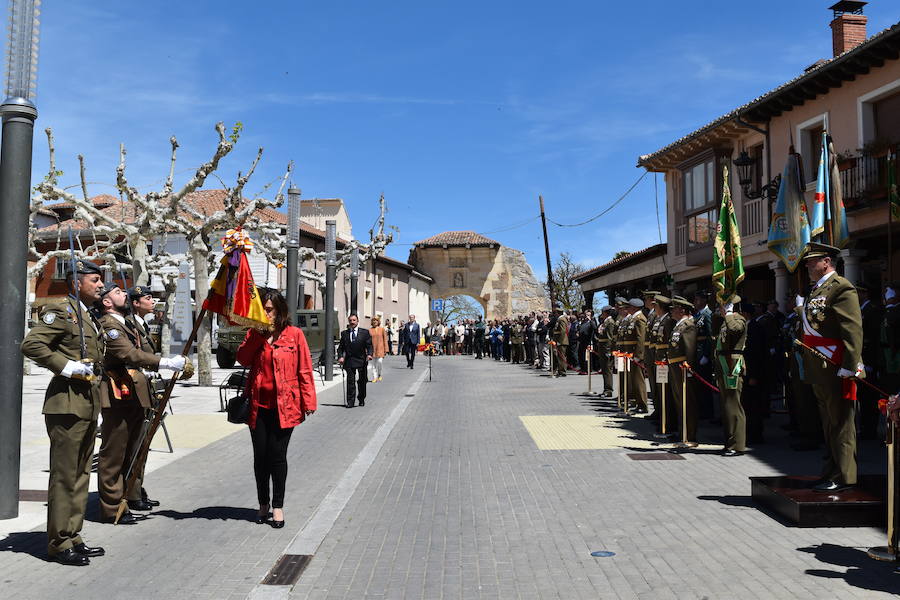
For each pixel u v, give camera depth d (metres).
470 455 9.80
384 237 31.77
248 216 20.03
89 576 4.98
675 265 26.34
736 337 9.38
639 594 4.58
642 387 14.00
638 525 6.17
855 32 21.14
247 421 6.33
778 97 19.19
